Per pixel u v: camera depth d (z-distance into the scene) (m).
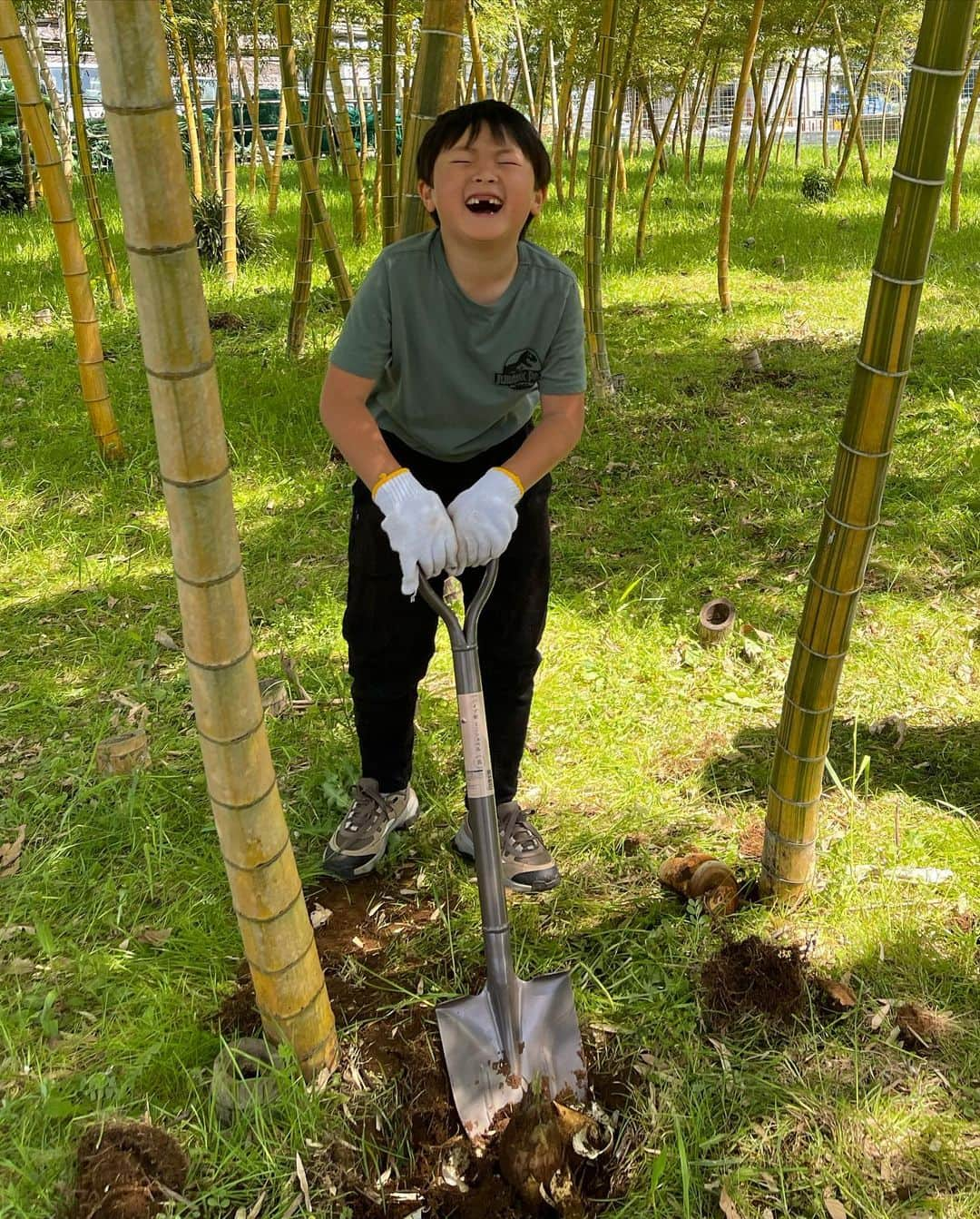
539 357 2.17
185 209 1.38
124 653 3.77
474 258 1.99
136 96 1.28
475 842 2.04
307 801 3.01
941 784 3.03
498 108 1.91
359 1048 2.25
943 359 6.77
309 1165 1.99
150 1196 1.90
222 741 1.73
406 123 3.19
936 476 5.02
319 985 2.09
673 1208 1.90
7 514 4.87
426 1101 2.12
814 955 2.44
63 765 3.14
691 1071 2.15
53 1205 1.90
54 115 16.50
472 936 2.54
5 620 4.03
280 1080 2.06
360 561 2.38
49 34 18.55
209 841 2.85
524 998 2.17
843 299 8.83
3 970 2.43
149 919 2.61
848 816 2.88
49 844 2.85
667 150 22.73
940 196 1.83
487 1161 2.02
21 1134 2.01
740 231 12.40
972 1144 2.00
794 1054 2.19
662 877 2.62
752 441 5.56
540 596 2.43
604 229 12.05
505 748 2.63
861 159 16.97
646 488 5.07
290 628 3.92
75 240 4.93
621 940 2.49
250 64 24.22
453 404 2.21
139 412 6.03
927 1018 2.25
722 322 8.12
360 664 2.56
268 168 17.59
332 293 8.91
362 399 2.12
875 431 2.01
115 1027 2.29
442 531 1.96
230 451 5.54
